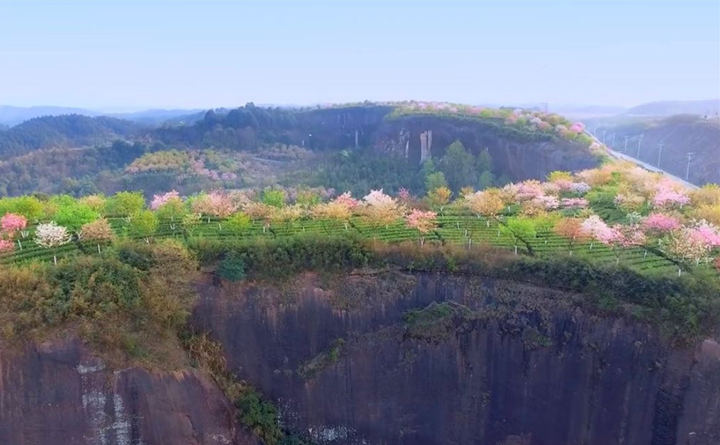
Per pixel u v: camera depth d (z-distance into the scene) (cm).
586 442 5797
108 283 5491
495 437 5988
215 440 5494
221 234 7362
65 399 5134
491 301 6072
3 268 5650
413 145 18625
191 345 5691
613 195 9475
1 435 5053
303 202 10125
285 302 5994
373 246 6384
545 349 5856
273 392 5947
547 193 9862
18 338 5072
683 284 5678
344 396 5981
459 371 5978
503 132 16312
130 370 5234
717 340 5366
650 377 5525
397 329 6038
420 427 6009
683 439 5438
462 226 8112
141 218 7062
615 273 5881
